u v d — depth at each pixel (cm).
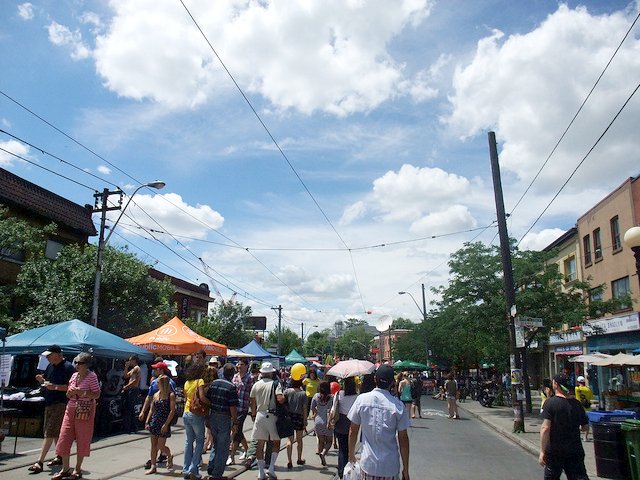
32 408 1261
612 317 2478
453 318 2484
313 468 1013
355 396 863
